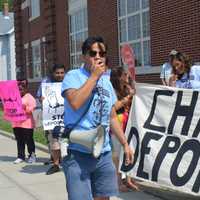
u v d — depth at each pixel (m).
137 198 7.37
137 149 7.18
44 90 9.63
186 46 12.78
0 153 13.09
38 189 8.55
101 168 4.72
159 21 13.99
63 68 9.80
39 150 13.11
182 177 6.54
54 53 23.06
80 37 20.28
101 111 4.66
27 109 11.05
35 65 26.72
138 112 7.26
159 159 6.87
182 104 6.76
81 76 4.62
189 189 6.43
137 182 8.24
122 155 7.28
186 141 6.62
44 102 9.57
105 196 4.77
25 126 11.11
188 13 12.62
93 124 4.64
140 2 15.32
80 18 20.20
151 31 14.41
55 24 22.92
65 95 4.59
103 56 4.55
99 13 18.02
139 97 7.30
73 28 20.98
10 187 8.81
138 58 15.67
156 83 14.25
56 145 9.65
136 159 7.17
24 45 28.67
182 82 7.84
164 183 6.77
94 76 4.41
